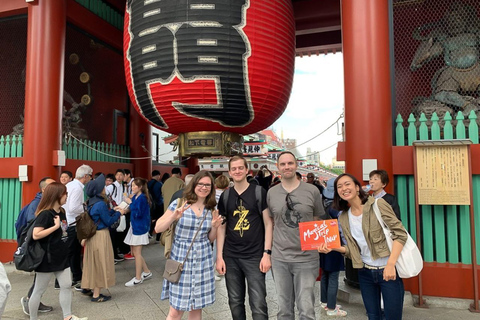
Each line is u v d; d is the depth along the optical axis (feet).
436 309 14.75
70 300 13.23
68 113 28.55
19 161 22.93
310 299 9.89
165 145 61.16
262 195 10.75
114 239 23.80
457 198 15.01
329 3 28.91
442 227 16.03
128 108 34.91
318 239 9.73
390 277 8.92
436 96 19.25
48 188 12.47
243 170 10.74
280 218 10.34
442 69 19.58
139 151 34.37
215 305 15.30
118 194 25.64
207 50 17.54
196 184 9.92
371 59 16.58
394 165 16.39
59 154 22.74
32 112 22.62
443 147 15.37
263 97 19.13
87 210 15.74
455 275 15.39
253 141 55.11
